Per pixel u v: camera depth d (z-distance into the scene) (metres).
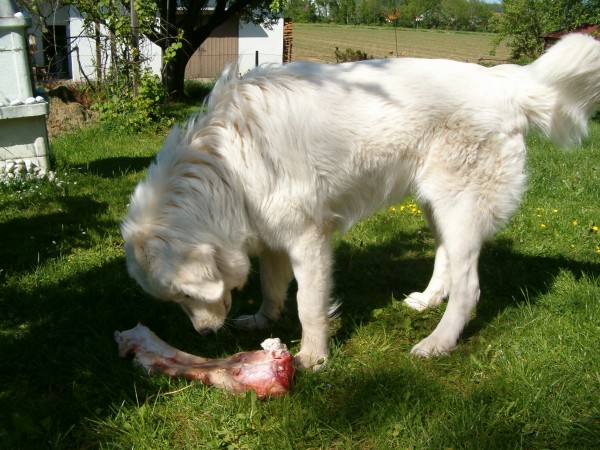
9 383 1.42
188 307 1.42
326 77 1.45
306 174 1.39
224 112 1.42
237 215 1.40
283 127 1.37
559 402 1.33
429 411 1.34
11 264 2.02
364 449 1.24
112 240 2.23
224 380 1.38
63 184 2.88
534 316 1.70
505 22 9.22
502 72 1.55
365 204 1.55
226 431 1.26
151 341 1.48
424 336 1.65
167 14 6.80
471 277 1.55
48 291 1.82
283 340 1.65
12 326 1.65
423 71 1.50
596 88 1.52
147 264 1.33
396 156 1.49
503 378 1.41
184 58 7.09
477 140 1.49
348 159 1.44
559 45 1.50
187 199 1.35
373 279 2.00
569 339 1.55
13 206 2.57
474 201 1.52
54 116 4.58
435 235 1.79
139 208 1.36
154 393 1.38
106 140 4.27
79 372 1.43
